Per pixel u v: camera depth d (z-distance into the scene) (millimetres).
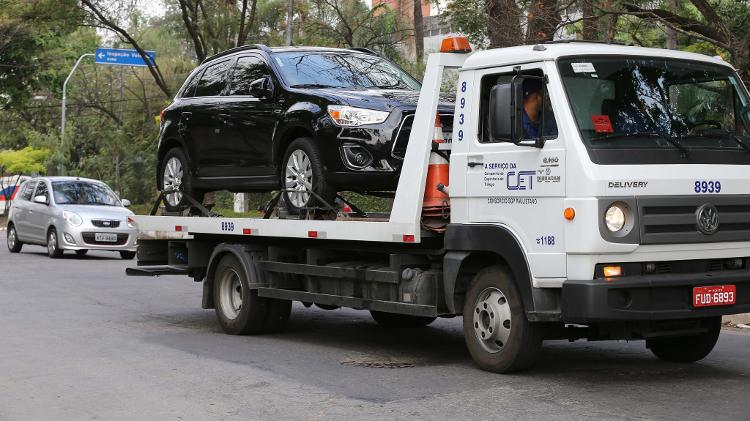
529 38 17516
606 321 8586
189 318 14008
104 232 25047
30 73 47594
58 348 11023
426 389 8562
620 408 7703
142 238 14266
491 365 9195
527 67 8805
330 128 10805
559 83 8500
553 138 8469
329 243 11055
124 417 7664
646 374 9281
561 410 7637
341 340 11875
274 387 8750
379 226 9812
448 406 7844
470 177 9188
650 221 8250
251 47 12742
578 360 10180
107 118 59531
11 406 8109
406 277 9797
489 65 9109
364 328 13086
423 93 9609
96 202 26375
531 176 8609
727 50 16141
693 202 8469
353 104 10766
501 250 8852
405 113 10586
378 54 12938
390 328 13086
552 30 17375
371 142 10547
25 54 45562
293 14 32562
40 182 27125
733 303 8703
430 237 9695
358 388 8656
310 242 11453
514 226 8773
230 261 12391
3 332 12266
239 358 10383
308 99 11250
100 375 9391
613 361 10109
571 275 8297
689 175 8469
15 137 67688
